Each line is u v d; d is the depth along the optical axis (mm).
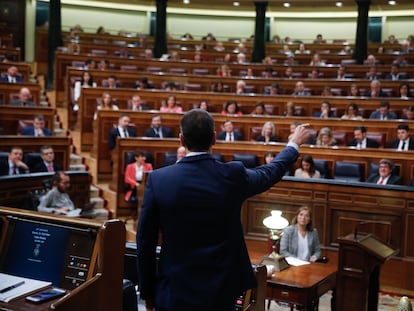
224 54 15648
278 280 4129
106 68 12172
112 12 19531
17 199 6152
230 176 2174
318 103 10328
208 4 18016
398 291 5887
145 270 2158
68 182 6324
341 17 19359
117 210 7836
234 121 9242
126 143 7941
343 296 4562
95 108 9844
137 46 15484
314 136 8711
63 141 8008
